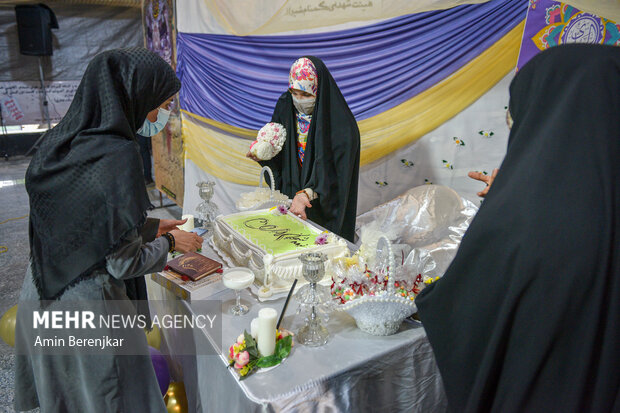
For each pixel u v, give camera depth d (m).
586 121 0.70
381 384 1.05
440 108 2.42
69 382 1.10
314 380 0.94
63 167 0.97
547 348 0.71
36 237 1.04
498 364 0.78
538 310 0.71
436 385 1.15
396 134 2.61
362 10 2.55
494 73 2.20
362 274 1.09
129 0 6.41
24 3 5.96
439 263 1.62
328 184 1.96
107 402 1.09
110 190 0.97
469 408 0.81
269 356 0.97
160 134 4.27
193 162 3.82
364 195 2.81
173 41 3.66
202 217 1.84
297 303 1.23
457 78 2.32
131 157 0.99
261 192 1.93
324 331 1.08
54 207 0.99
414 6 2.35
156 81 1.08
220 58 3.34
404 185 2.67
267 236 1.48
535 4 1.96
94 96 1.01
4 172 5.99
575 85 0.72
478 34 2.20
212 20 3.31
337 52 2.73
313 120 1.98
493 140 2.30
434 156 2.52
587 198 0.68
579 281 0.68
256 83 3.21
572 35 1.84
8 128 6.78
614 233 0.67
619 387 0.69
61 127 1.06
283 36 2.94
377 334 1.09
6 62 6.36
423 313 0.91
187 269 1.37
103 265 1.03
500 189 0.78
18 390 1.24
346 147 1.98
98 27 6.57
